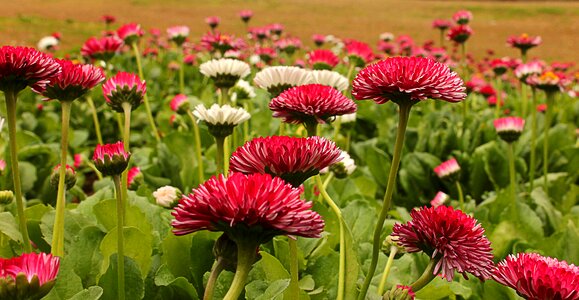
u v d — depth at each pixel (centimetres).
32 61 53
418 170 110
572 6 905
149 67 220
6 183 99
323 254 71
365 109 142
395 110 147
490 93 162
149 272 65
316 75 75
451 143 120
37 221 69
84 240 63
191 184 96
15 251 66
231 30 497
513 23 742
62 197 61
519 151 119
